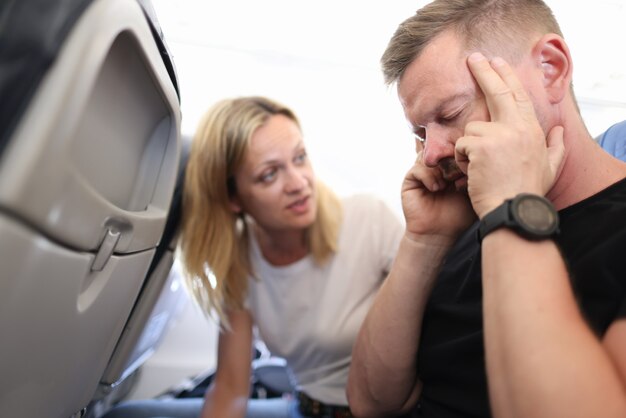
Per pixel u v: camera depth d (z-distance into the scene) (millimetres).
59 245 408
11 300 354
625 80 1724
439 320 867
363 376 947
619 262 542
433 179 827
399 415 993
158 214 727
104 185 570
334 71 1866
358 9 1690
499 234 516
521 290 471
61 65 334
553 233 499
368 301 1307
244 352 1378
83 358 622
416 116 697
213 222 1287
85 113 428
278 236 1311
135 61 515
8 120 318
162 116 702
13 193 312
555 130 651
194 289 1335
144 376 2033
